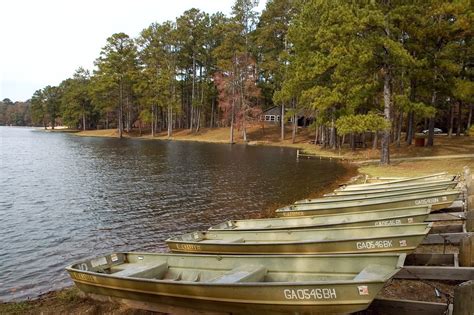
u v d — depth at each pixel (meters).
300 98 42.81
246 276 6.90
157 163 35.09
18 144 61.84
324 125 43.44
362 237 8.67
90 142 67.19
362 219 11.16
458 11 26.08
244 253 9.56
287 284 6.06
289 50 54.53
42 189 22.33
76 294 8.65
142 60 81.44
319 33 31.34
